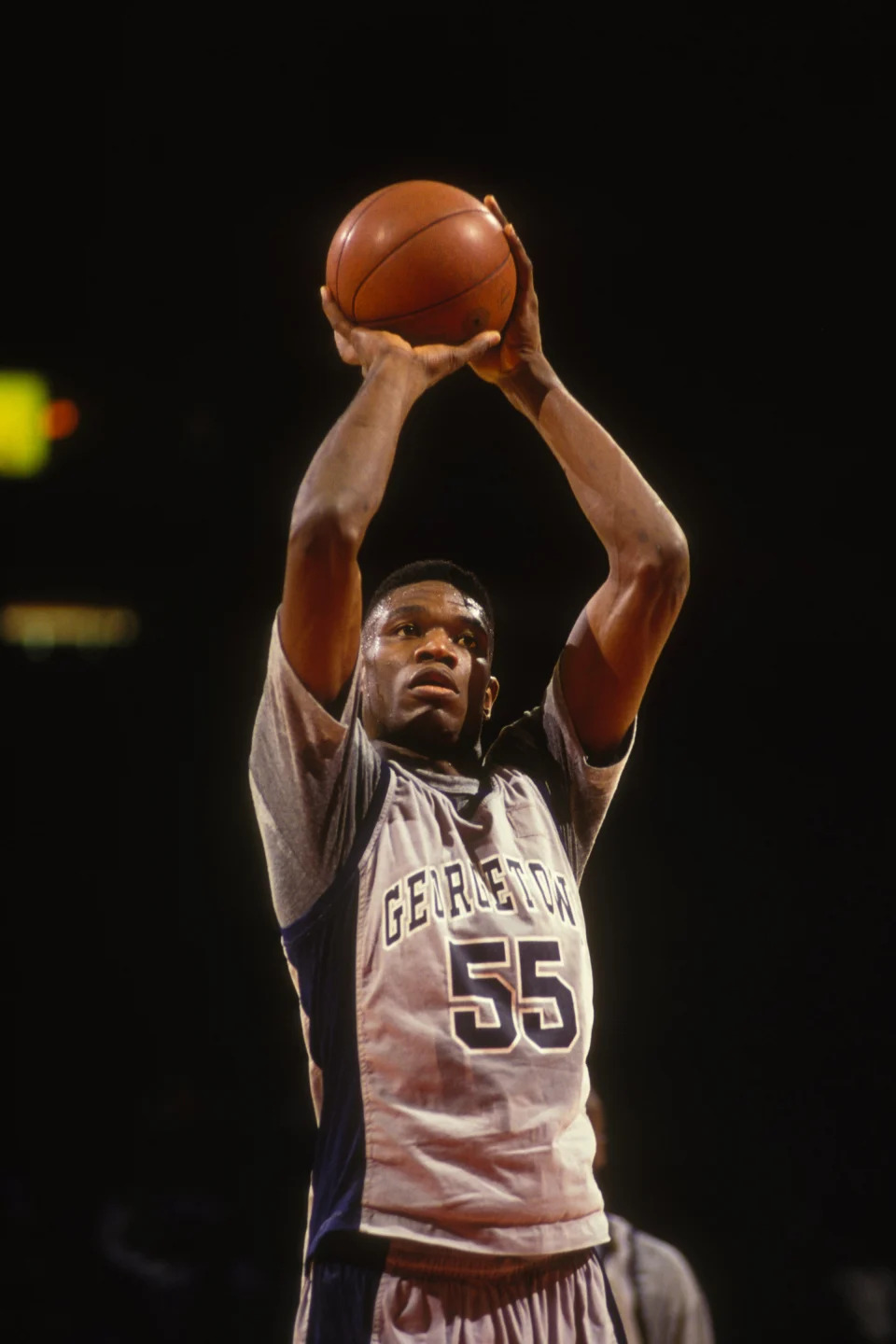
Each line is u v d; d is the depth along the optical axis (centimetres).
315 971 371
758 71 1175
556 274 1345
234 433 1440
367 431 388
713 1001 1566
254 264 1328
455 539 1440
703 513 1464
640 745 1591
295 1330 359
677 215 1299
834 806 1567
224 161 1247
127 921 1653
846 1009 1550
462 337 425
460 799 401
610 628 417
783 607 1501
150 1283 865
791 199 1278
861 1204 1506
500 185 1277
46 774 1625
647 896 1582
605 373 1397
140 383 1405
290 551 369
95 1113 1628
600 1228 359
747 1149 1539
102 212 1278
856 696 1555
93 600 1528
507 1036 356
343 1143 353
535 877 385
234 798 1631
